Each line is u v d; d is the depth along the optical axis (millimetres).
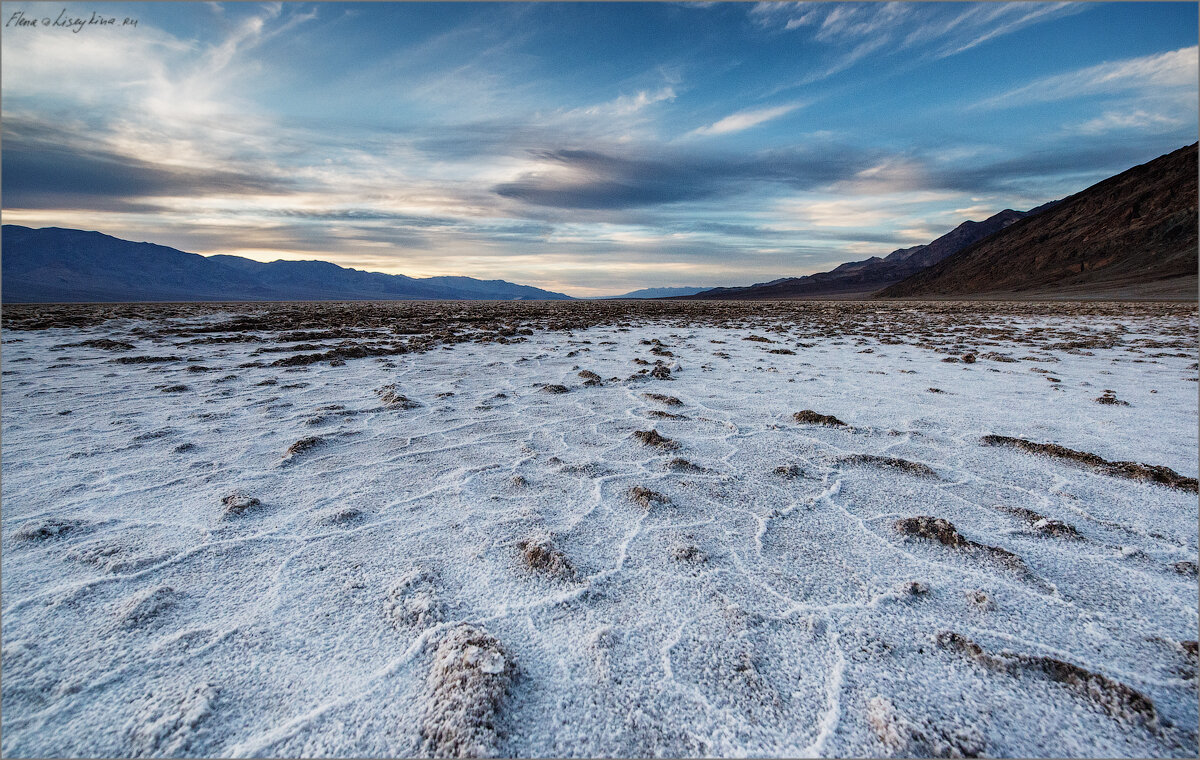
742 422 4988
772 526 2881
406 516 2980
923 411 5367
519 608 2154
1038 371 7684
